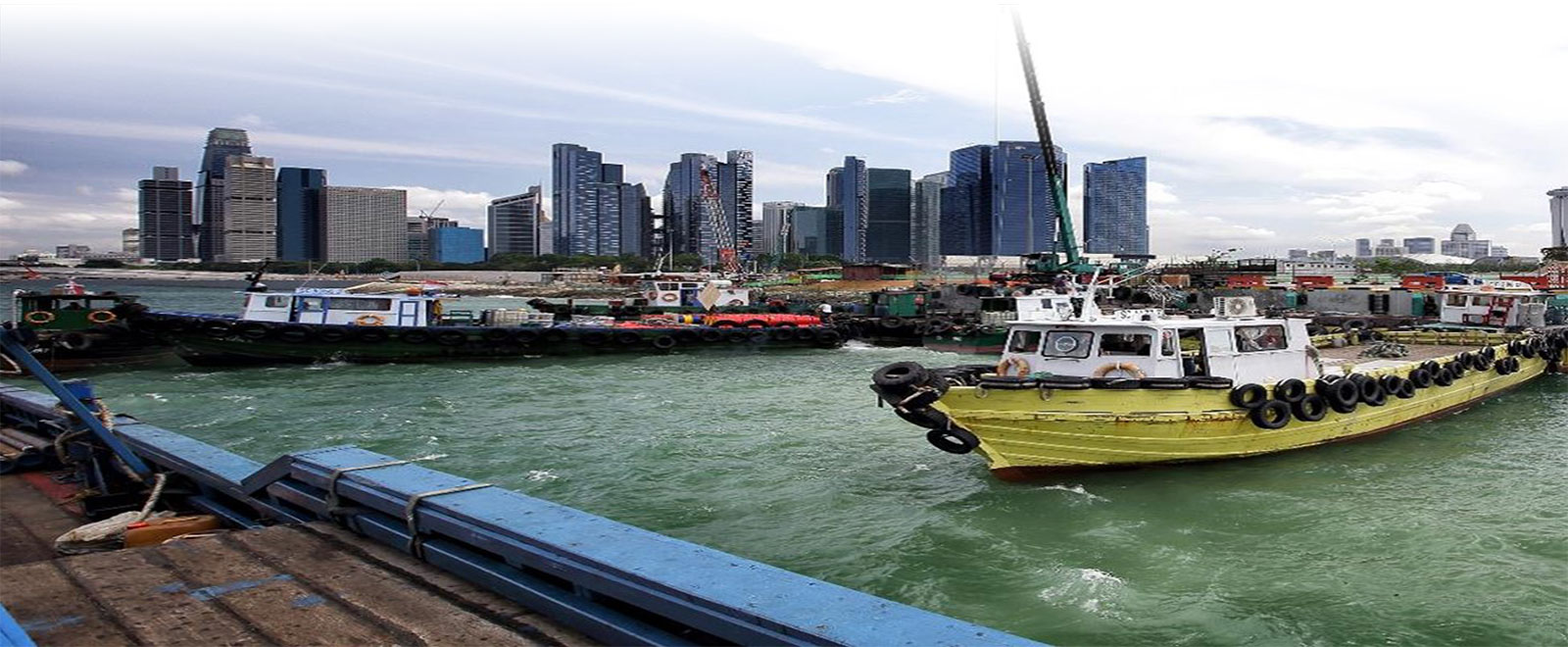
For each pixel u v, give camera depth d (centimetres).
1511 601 948
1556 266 5581
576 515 543
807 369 3381
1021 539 1181
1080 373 1565
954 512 1311
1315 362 1725
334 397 2581
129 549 599
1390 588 993
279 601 501
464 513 541
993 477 1493
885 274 7488
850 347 4266
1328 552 1117
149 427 989
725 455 1730
